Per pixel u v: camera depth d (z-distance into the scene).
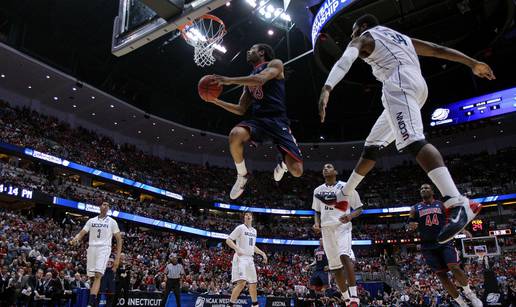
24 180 27.95
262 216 46.94
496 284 9.41
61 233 24.77
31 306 11.73
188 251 31.80
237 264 8.91
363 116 47.66
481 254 11.58
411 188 46.31
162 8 6.95
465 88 39.88
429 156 2.83
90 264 8.37
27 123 32.59
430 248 6.18
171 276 10.45
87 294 9.14
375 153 3.44
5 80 33.03
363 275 34.72
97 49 33.75
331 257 6.20
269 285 21.77
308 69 41.72
